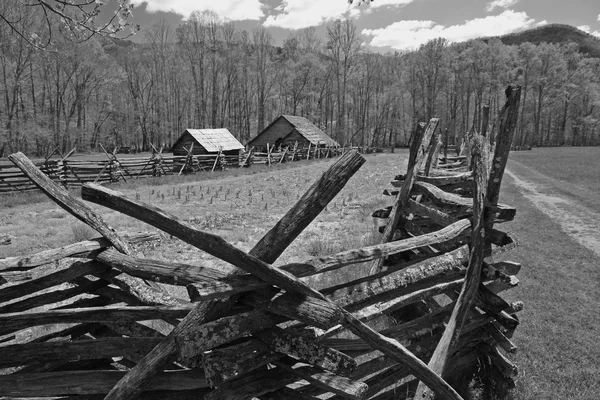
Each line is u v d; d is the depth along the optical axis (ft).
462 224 11.48
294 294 7.30
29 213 40.47
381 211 15.58
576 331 15.85
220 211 41.11
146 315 8.22
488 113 30.35
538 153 174.70
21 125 147.74
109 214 37.40
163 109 235.61
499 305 11.02
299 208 7.18
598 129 315.17
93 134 209.15
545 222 37.35
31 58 142.31
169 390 7.69
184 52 232.94
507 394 11.55
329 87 261.85
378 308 10.06
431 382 8.82
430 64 250.78
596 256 26.12
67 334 10.12
